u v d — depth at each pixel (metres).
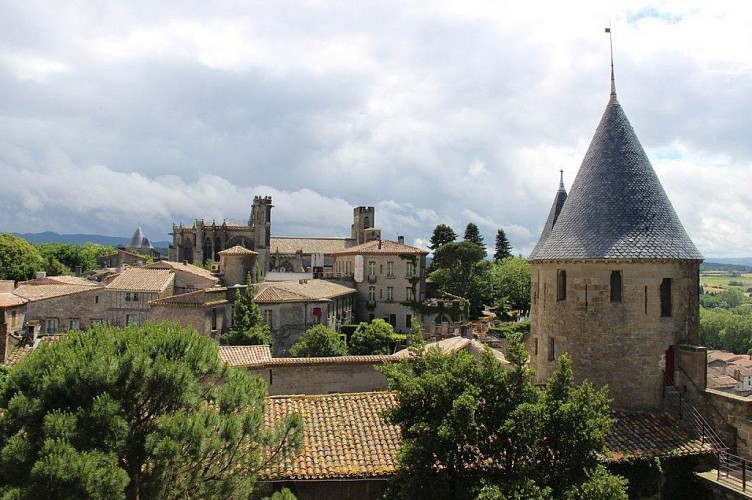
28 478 12.59
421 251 104.56
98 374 13.97
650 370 24.14
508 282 118.81
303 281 92.19
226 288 73.38
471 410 16.92
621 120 26.95
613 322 24.30
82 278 104.38
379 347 69.44
